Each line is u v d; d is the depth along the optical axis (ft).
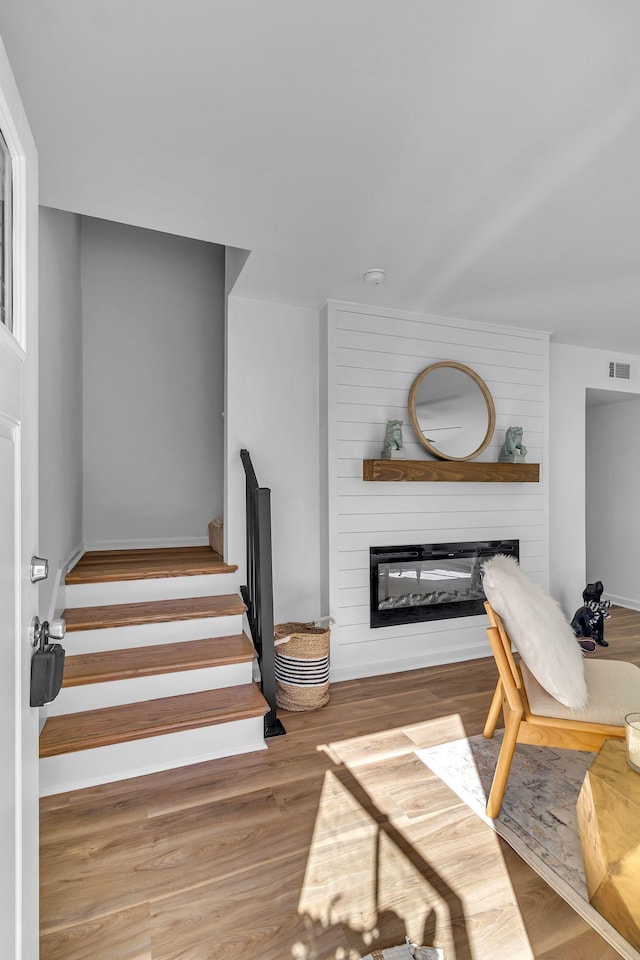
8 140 3.25
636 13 4.01
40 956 4.43
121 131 5.46
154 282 13.56
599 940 4.60
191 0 3.90
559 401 14.14
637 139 5.63
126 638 8.55
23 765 3.20
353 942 4.58
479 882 5.24
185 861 5.50
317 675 9.06
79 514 12.03
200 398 14.01
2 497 2.93
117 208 7.12
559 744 6.23
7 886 2.90
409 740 8.02
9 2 3.90
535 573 12.96
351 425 10.93
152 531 13.50
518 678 6.99
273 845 5.74
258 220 7.43
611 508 17.66
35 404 3.73
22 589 3.28
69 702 7.43
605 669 7.37
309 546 11.06
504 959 4.42
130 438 13.28
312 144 5.71
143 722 7.18
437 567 11.72
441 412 11.66
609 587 17.72
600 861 4.72
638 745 5.07
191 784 6.84
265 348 10.76
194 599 9.89
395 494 11.35
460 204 7.02
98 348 12.97
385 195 6.78
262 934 4.65
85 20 4.07
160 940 4.59
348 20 4.09
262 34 4.23
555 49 4.39
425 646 11.67
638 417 16.70
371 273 9.18
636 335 13.34
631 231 7.77
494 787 6.18
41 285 7.79
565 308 11.25
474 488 12.22
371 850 5.66
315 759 7.47
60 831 5.95
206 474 14.03
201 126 5.39
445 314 11.68
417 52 4.42
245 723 7.66
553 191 6.68
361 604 11.01
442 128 5.45
